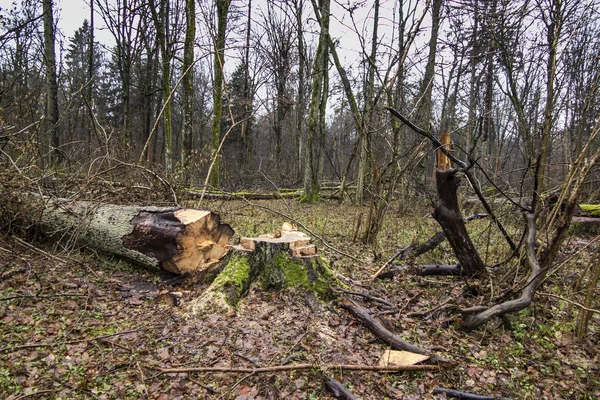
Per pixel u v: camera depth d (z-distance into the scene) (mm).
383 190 6570
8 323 3150
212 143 12500
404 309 3904
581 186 3475
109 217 4691
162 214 4441
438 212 4215
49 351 2840
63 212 4965
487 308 3520
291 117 21891
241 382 2623
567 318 3695
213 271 4117
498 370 2984
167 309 3590
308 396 2551
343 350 3039
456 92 15477
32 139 5414
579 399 2693
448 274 4785
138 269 4598
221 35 11984
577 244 6301
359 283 4445
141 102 18328
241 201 11062
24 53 8062
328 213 10062
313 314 3549
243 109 19203
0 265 4223
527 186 5594
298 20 16766
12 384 2463
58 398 2383
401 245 6402
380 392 2631
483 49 7969
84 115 10633
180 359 2852
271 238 4145
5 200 4770
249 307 3574
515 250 4090
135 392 2492
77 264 4496
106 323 3309
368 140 6430
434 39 8414
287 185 18766
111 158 5781
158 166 6883
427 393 2664
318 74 12727
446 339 3398
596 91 4180
